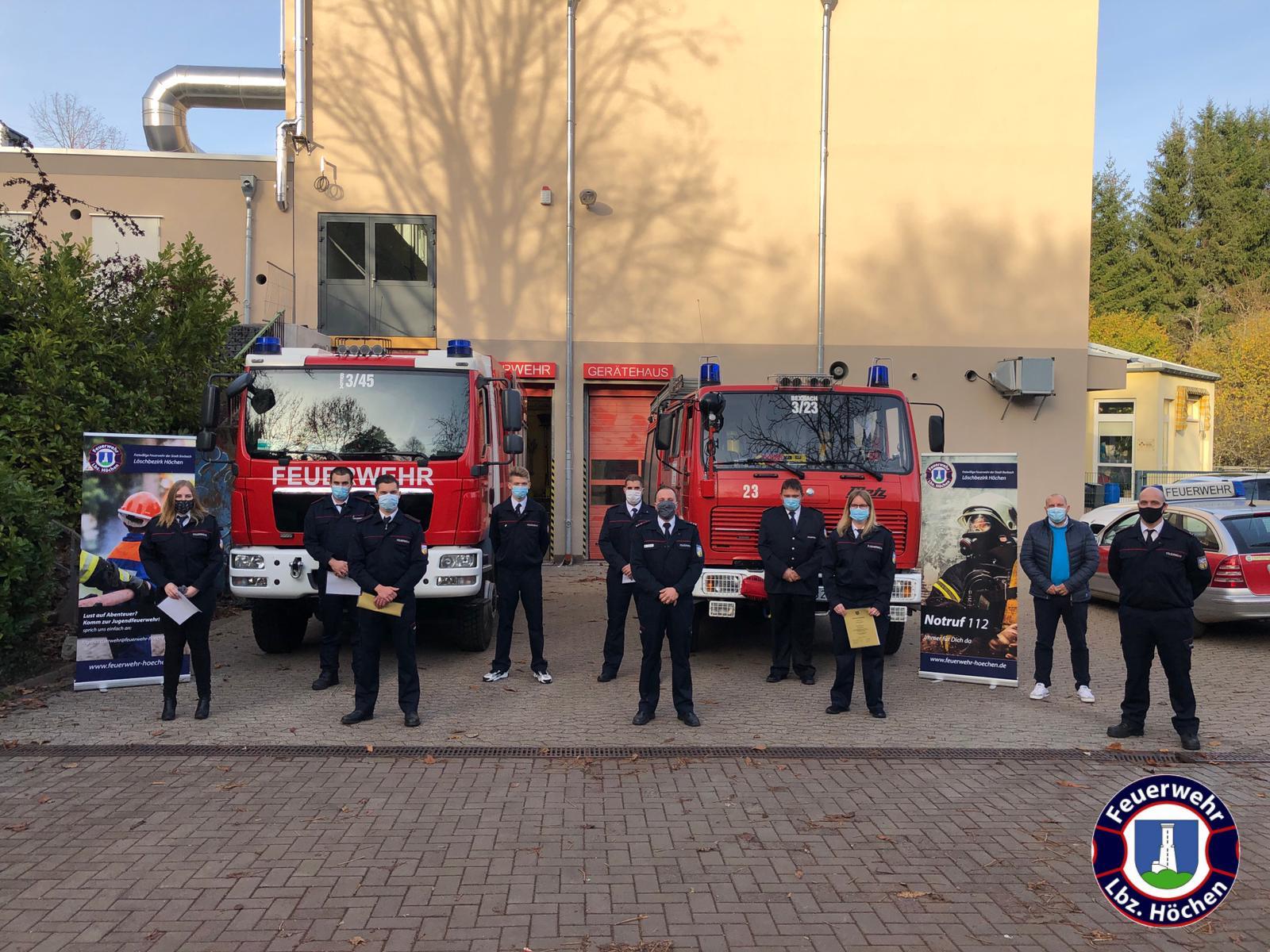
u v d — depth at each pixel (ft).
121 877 15.31
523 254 56.95
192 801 18.83
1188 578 23.53
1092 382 59.62
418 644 35.91
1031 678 31.17
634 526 26.07
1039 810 18.89
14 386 34.47
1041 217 58.54
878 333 58.18
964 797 19.66
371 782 20.10
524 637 37.37
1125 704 24.21
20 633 27.76
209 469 39.06
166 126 62.69
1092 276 168.76
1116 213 171.94
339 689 28.53
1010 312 58.54
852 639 25.30
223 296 42.39
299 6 54.29
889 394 31.68
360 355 31.58
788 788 20.07
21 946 13.09
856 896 14.97
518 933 13.62
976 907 14.65
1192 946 13.58
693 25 57.31
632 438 58.54
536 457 57.93
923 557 30.60
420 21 56.13
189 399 39.47
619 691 28.71
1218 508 38.65
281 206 55.16
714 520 30.94
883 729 24.73
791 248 57.88
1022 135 58.44
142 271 39.37
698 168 57.52
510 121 56.70
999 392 58.54
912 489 30.58
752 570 30.78
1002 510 30.07
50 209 54.29
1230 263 161.68
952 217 58.29
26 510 26.99
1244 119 171.22
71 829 17.34
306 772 20.74
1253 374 109.40
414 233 56.44
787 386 31.78
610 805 18.88
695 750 22.63
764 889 15.17
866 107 57.82
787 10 57.41
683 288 57.62
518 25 56.54
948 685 29.91
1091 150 58.65
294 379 30.76
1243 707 27.40
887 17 57.82
